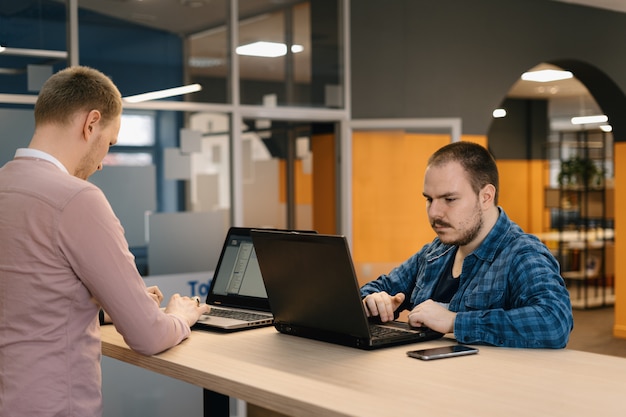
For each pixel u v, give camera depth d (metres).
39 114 1.78
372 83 6.26
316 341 1.91
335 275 1.75
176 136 5.21
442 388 1.41
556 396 1.35
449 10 6.64
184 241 5.23
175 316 1.92
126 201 5.00
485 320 1.81
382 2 6.29
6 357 1.65
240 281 2.40
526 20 7.12
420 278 2.33
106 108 1.81
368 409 1.27
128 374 4.59
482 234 2.07
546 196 10.81
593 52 7.64
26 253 1.65
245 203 5.85
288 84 5.79
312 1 5.91
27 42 4.70
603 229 10.02
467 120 6.77
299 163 6.21
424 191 2.07
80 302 1.69
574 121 14.41
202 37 5.32
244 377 1.52
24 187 1.68
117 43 4.98
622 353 6.75
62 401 1.65
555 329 1.77
